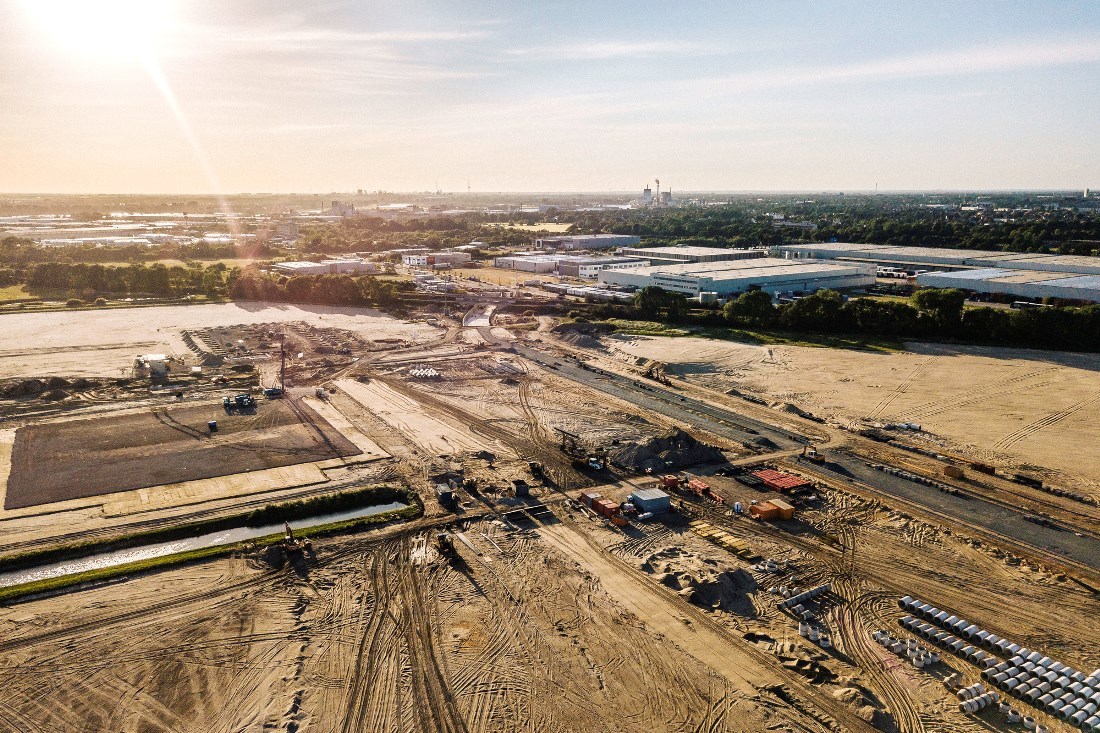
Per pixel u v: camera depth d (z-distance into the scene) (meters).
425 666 47.12
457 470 79.94
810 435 92.62
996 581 58.09
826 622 52.56
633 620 52.28
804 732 41.28
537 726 41.69
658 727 41.66
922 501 73.00
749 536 65.69
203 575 58.12
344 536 64.94
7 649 48.38
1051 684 45.62
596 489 75.69
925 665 47.91
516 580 57.72
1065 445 88.12
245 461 81.12
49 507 68.56
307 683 45.34
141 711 42.66
